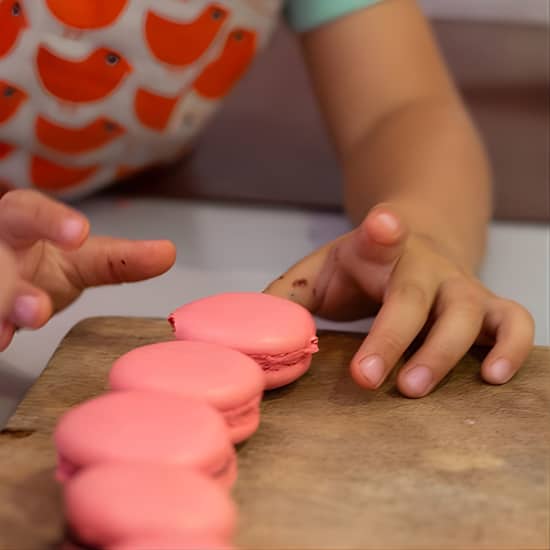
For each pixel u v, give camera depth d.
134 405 0.40
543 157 0.90
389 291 0.53
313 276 0.56
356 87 0.83
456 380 0.51
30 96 0.71
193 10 0.72
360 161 0.79
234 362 0.44
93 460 0.37
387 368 0.48
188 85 0.77
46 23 0.68
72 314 0.65
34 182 0.79
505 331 0.52
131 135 0.78
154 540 0.32
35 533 0.37
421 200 0.68
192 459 0.37
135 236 0.76
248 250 0.75
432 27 1.29
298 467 0.42
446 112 0.81
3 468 0.42
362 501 0.40
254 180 0.86
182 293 0.68
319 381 0.50
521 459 0.44
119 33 0.70
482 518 0.39
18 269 0.48
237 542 0.37
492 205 0.80
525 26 1.32
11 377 0.57
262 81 1.12
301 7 0.84
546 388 0.50
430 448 0.44
